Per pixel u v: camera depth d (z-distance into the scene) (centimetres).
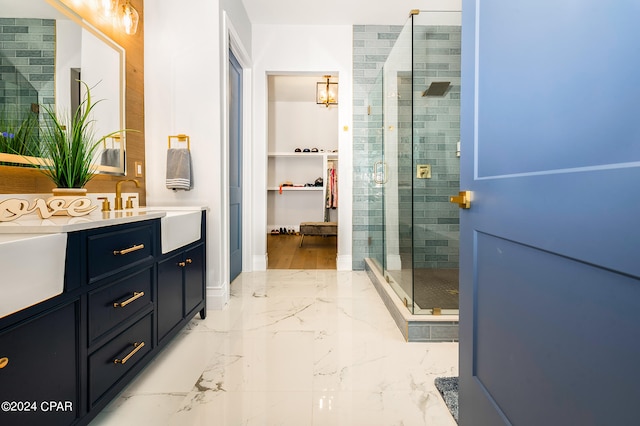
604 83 56
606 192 56
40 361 102
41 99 165
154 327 173
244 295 298
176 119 263
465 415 116
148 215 165
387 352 192
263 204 390
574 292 64
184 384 160
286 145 740
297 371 171
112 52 220
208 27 260
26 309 97
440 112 256
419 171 252
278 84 612
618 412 54
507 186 87
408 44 254
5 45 147
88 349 124
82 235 121
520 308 83
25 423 96
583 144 61
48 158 166
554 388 70
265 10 352
